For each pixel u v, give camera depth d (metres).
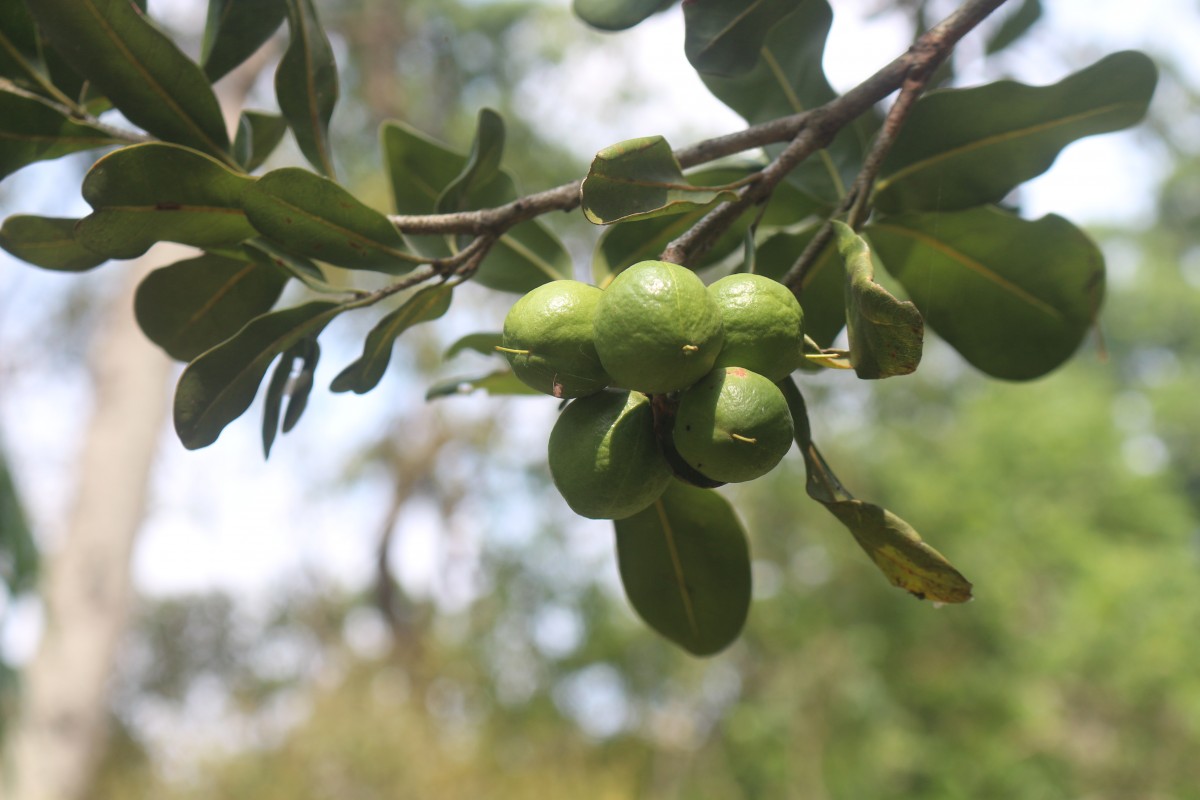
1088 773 14.38
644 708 16.52
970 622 14.01
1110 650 14.14
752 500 15.08
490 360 2.67
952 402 17.30
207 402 1.66
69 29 1.71
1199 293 32.12
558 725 15.07
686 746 16.14
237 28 2.01
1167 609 14.66
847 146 2.31
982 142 2.16
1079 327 2.42
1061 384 19.14
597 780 13.27
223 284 2.07
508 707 15.16
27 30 1.90
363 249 1.75
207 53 2.02
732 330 1.41
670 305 1.35
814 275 2.29
